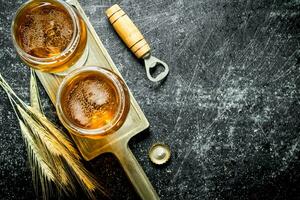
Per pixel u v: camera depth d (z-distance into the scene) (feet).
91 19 1.86
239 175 1.82
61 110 1.44
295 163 1.81
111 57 1.84
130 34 1.71
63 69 1.60
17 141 1.85
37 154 1.63
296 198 1.80
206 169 1.83
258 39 1.83
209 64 1.84
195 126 1.83
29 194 1.85
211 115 1.83
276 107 1.82
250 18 1.83
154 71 1.84
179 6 1.85
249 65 1.83
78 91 1.50
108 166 1.83
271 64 1.82
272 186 1.81
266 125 1.82
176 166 1.84
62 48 1.53
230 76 1.83
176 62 1.84
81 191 1.85
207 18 1.84
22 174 1.85
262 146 1.82
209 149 1.83
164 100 1.84
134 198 1.83
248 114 1.82
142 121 1.75
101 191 1.84
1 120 1.85
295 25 1.82
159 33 1.85
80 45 1.52
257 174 1.82
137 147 1.84
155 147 1.82
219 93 1.83
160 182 1.84
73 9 1.52
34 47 1.52
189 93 1.83
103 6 1.85
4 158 1.85
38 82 1.82
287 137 1.81
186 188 1.83
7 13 1.86
